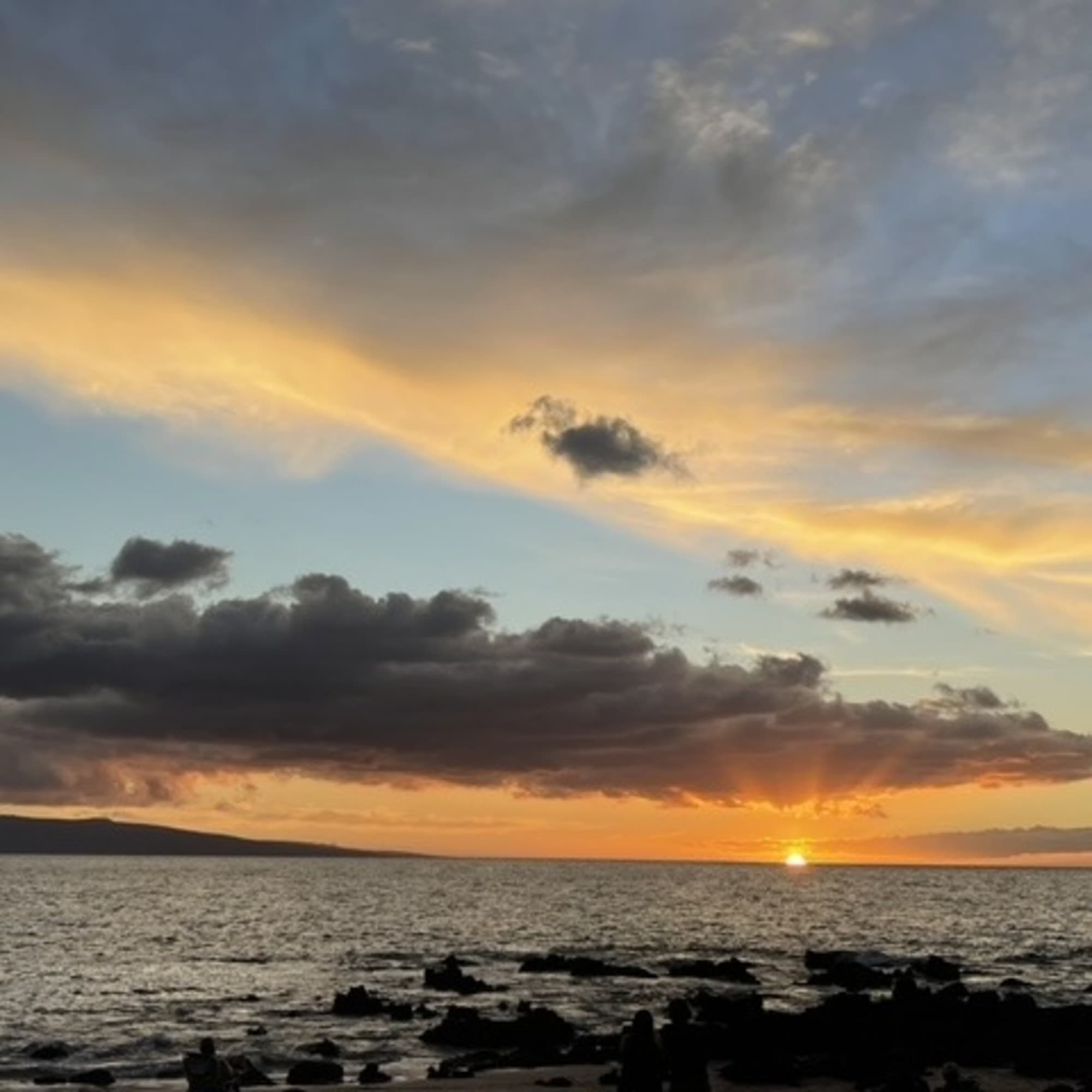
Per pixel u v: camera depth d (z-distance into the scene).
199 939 119.12
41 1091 42.78
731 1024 52.50
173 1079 46.53
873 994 78.31
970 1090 37.62
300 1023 62.50
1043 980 87.81
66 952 103.88
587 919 161.38
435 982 80.31
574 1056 50.28
